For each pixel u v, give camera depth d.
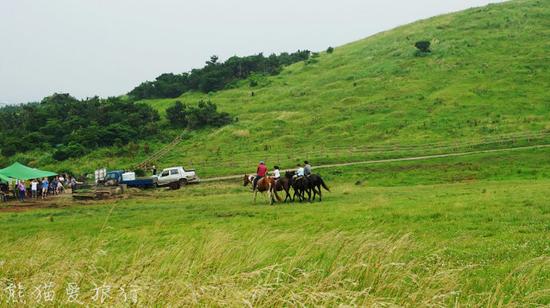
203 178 54.72
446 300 8.11
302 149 66.38
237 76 139.38
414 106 81.06
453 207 21.42
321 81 113.62
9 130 103.38
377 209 22.97
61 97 132.38
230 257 10.10
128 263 10.98
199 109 93.31
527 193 24.72
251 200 33.06
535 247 12.88
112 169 69.94
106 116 95.94
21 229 23.22
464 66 98.88
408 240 11.10
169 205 31.98
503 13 128.62
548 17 119.81
